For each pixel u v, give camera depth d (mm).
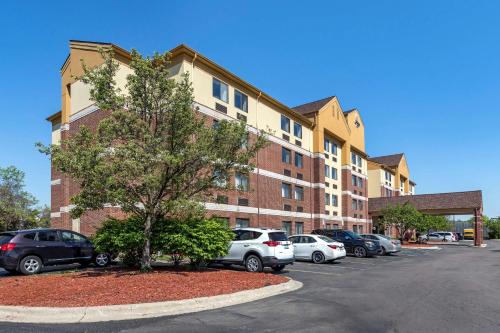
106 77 12844
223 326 7418
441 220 65000
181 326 7398
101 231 14180
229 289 10594
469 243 57094
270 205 32906
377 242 27750
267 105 33406
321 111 41594
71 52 27141
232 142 13445
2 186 32969
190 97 13164
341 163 46656
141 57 13109
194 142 13172
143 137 12539
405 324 7637
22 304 8594
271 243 15383
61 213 26766
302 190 38250
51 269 16078
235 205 28953
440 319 8047
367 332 7082
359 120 52625
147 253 13234
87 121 24984
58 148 11992
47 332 7027
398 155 75188
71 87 27266
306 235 21938
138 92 13031
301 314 8430
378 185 63781
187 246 13492
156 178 11898
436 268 18875
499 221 90625
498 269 18406
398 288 12219
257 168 31703
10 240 14344
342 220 45500
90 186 12125
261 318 8055
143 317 8078
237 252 15742
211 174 13773
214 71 27297
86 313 8133
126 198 12492
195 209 12727
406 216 45438
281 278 13148
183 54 24922
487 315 8414
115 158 11891
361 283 13367
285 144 35719
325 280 14164
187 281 11297
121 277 11602
